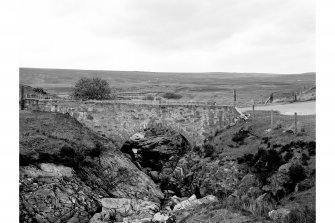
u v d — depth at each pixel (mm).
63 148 46250
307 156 37562
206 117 57531
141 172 54500
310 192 31234
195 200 41312
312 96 80250
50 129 50781
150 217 38438
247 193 38750
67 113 55156
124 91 135375
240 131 52031
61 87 155500
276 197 34688
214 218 26516
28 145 44906
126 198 45344
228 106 58250
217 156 49719
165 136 65000
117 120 55781
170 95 122375
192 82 194875
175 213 35875
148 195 49031
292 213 25000
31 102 56000
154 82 194750
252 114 59250
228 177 45031
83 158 48562
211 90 146750
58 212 37719
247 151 47125
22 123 50500
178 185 53031
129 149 63438
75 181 43156
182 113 57094
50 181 40906
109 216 39719
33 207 37000
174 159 61094
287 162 38500
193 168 51938
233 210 27234
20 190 37969
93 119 55250
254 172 42250
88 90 76562
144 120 56375
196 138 57344
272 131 47500
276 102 83312
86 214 39188
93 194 42906
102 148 53156
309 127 44750
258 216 25516
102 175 48938
